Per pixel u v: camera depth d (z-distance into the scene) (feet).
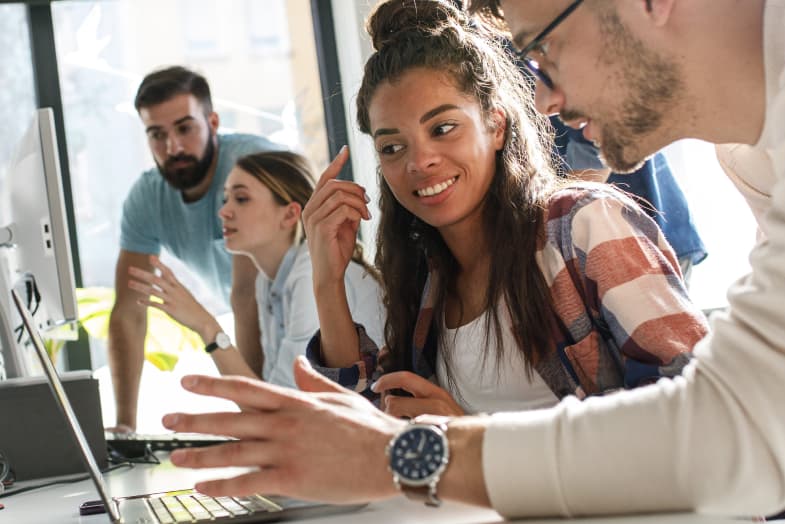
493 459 2.60
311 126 9.92
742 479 2.45
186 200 9.76
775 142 2.69
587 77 3.10
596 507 2.55
